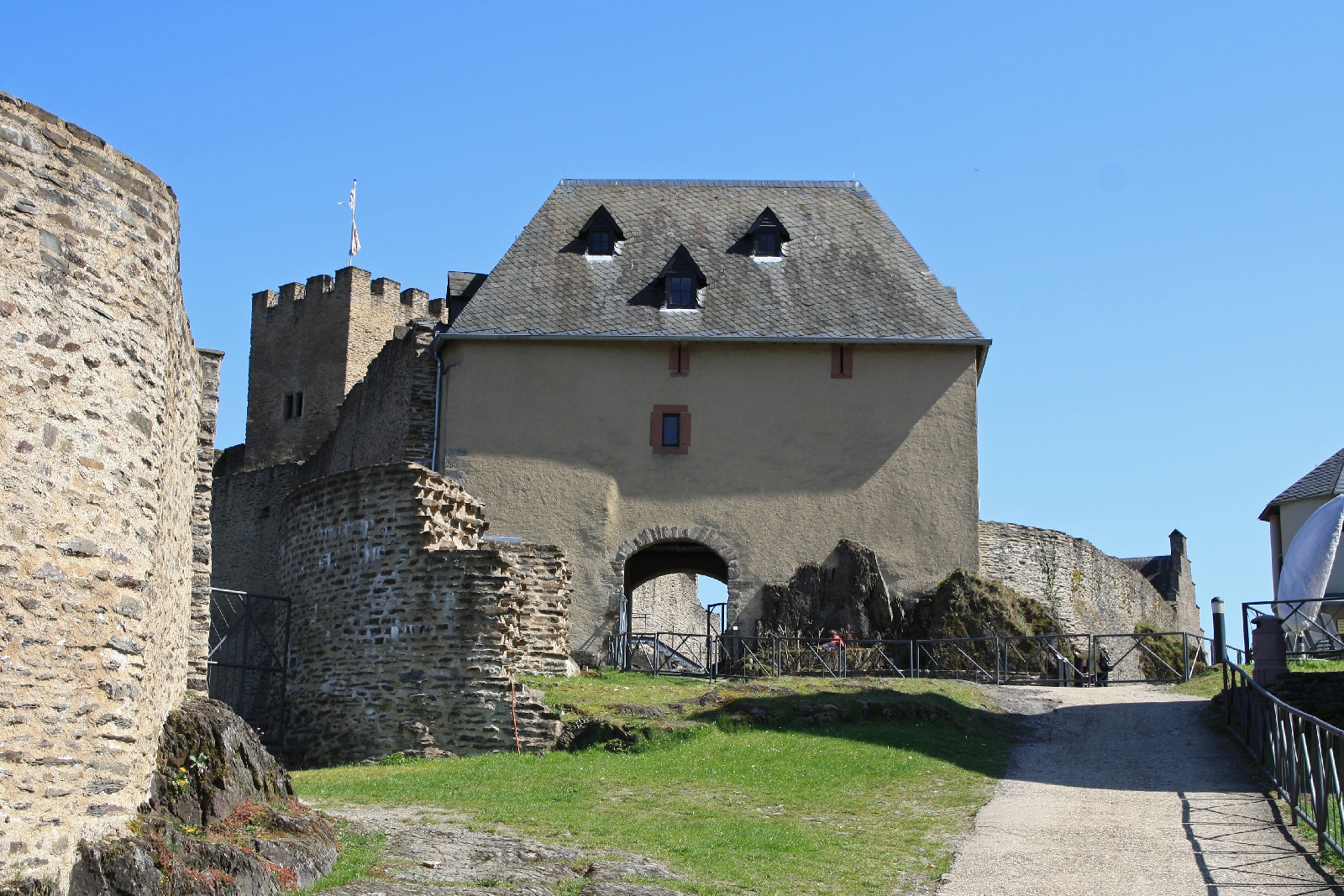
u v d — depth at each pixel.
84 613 10.27
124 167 10.93
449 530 21.61
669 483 32.88
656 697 20.97
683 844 13.09
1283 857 12.81
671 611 44.81
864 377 33.53
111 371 10.65
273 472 44.03
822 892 11.77
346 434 40.94
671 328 33.53
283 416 57.31
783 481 32.97
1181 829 14.09
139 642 10.77
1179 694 24.48
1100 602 40.69
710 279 34.84
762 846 13.19
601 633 32.00
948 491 32.97
